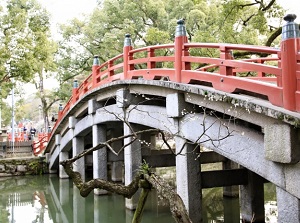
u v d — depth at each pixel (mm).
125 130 10344
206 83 6812
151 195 12852
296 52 4570
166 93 7906
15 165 20031
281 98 4758
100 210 11789
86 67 25031
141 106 9242
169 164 10680
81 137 15266
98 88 11281
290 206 4797
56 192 15891
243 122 6945
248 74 12328
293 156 4602
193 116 6977
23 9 18250
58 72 25578
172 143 20891
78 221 11133
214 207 11195
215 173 7824
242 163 5730
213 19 17984
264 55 12125
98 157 12555
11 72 18688
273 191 13180
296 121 4316
